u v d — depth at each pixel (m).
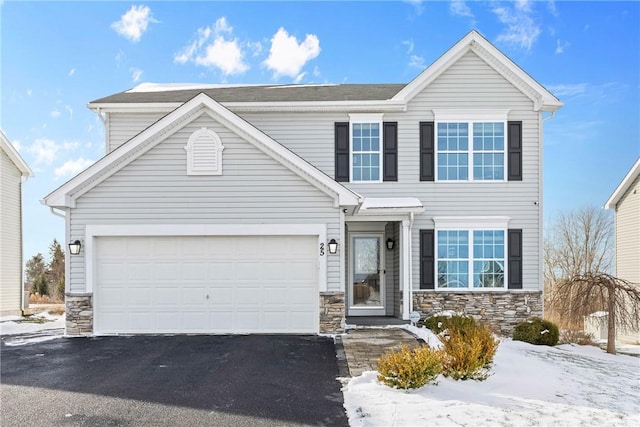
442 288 14.17
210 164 11.65
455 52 14.20
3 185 18.06
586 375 8.56
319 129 14.45
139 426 5.71
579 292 12.84
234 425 5.74
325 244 11.52
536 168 14.34
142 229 11.59
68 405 6.46
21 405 6.46
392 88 16.11
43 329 13.73
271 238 11.70
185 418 5.96
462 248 14.27
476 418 5.90
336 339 10.88
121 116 14.58
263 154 11.68
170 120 11.55
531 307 14.11
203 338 11.00
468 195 14.30
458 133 14.41
